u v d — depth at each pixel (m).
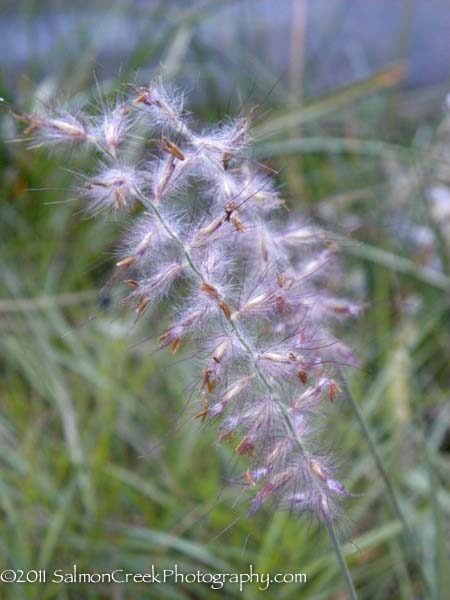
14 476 0.25
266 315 0.12
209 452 0.26
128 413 0.27
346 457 0.24
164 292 0.11
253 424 0.12
